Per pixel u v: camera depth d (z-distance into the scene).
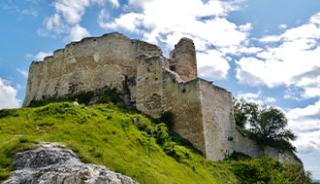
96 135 35.03
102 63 57.41
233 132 50.31
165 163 35.91
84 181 26.09
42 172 26.92
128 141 36.62
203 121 45.19
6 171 27.77
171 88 49.31
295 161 54.09
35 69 66.62
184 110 47.06
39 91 63.53
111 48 57.59
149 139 39.44
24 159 28.81
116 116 42.50
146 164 32.84
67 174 26.28
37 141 31.19
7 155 29.55
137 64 54.06
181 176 34.59
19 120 37.75
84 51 59.59
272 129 55.22
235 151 49.47
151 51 57.72
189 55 59.44
